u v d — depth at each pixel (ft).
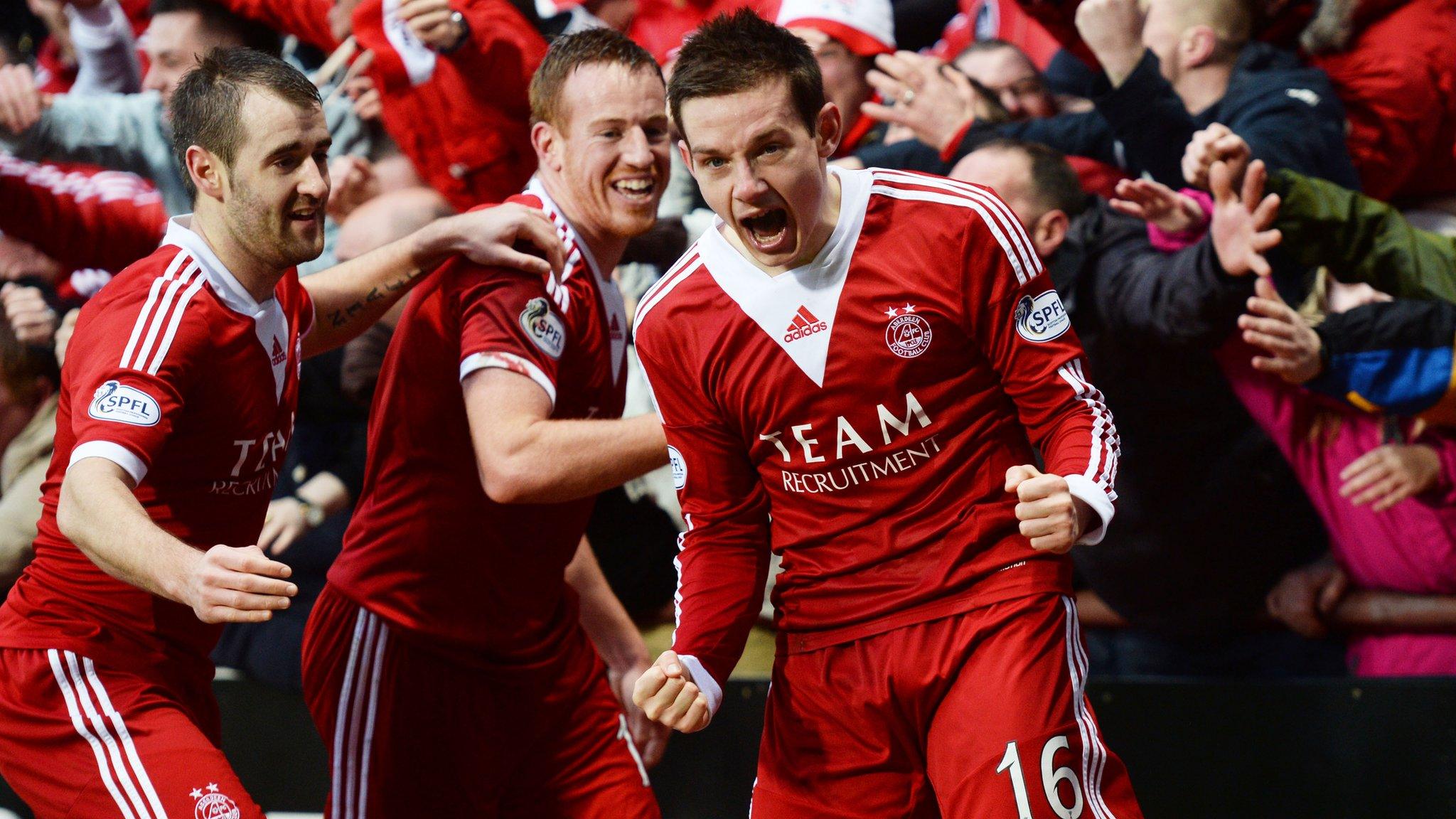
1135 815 20.48
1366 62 37.45
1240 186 36.58
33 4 42.29
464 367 23.44
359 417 38.73
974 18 40.60
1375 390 36.63
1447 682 36.22
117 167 42.09
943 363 19.84
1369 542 37.22
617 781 26.11
